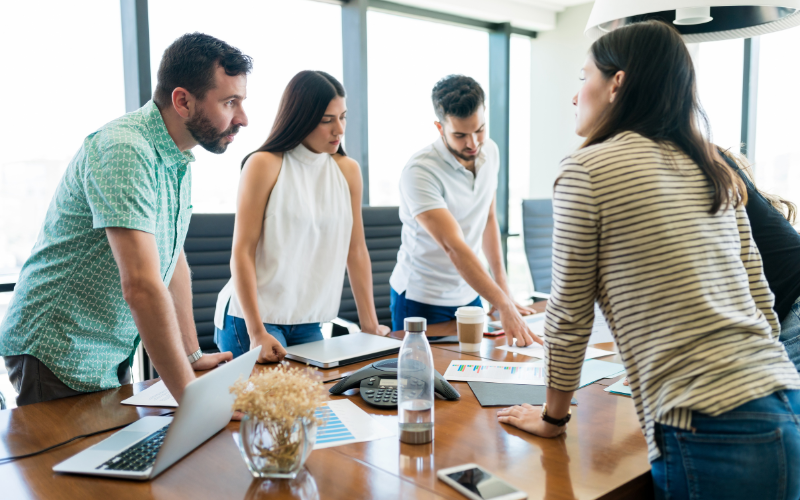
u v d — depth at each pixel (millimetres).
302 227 1885
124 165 1263
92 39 2984
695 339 942
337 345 1812
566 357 1086
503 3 4617
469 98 2109
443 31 4578
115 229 1253
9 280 2787
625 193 971
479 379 1525
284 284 1900
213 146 1492
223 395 1139
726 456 912
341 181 1989
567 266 1032
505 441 1145
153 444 1113
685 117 1053
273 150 1852
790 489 938
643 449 1107
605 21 1660
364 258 2082
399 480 979
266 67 3541
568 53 5020
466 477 970
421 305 2424
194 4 3227
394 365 1485
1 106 2764
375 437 1167
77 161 1362
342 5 3879
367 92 3906
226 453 1096
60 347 1427
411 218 2377
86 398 1417
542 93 5270
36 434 1193
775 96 4516
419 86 4441
